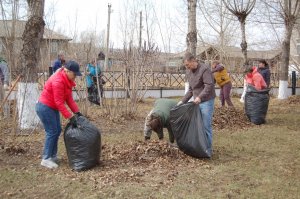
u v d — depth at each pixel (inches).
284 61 746.8
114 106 455.5
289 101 689.0
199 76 278.8
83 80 444.8
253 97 442.9
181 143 274.8
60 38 610.2
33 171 243.1
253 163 269.9
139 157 266.4
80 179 227.5
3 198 199.8
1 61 410.6
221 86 509.0
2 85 369.1
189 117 273.7
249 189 216.7
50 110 248.1
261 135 374.0
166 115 292.2
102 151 284.4
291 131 398.9
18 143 306.3
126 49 471.8
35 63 373.1
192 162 266.2
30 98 366.6
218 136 365.1
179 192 209.8
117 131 381.7
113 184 219.9
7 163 259.9
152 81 813.2
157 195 204.4
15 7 536.7
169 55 1066.1
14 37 514.9
